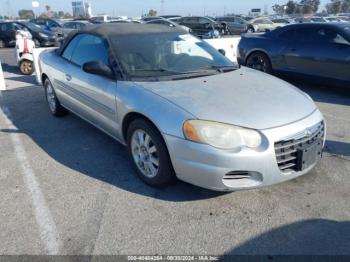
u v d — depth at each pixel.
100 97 3.68
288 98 3.15
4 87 7.15
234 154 2.60
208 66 3.84
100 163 3.72
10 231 2.63
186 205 2.93
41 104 6.05
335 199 2.98
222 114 2.74
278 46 7.34
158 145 2.94
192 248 2.44
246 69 4.03
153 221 2.73
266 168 2.68
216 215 2.79
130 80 3.36
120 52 3.64
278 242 2.49
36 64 7.58
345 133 4.54
